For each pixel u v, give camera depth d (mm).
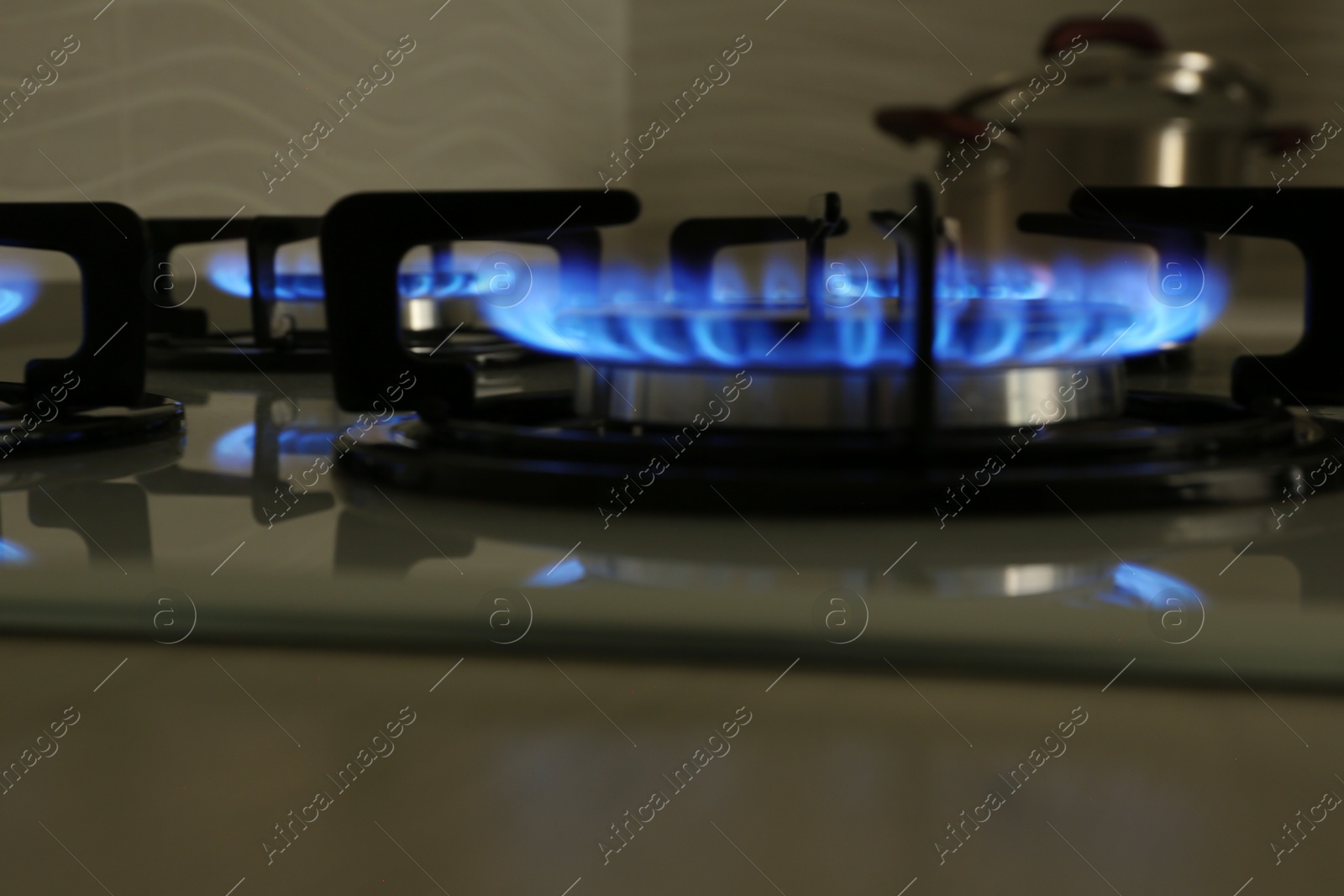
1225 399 542
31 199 1045
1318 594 265
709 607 261
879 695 249
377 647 271
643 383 453
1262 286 1753
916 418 376
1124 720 241
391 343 544
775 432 437
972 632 253
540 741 244
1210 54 1765
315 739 247
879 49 1848
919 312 372
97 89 1099
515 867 241
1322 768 229
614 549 322
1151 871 229
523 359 917
